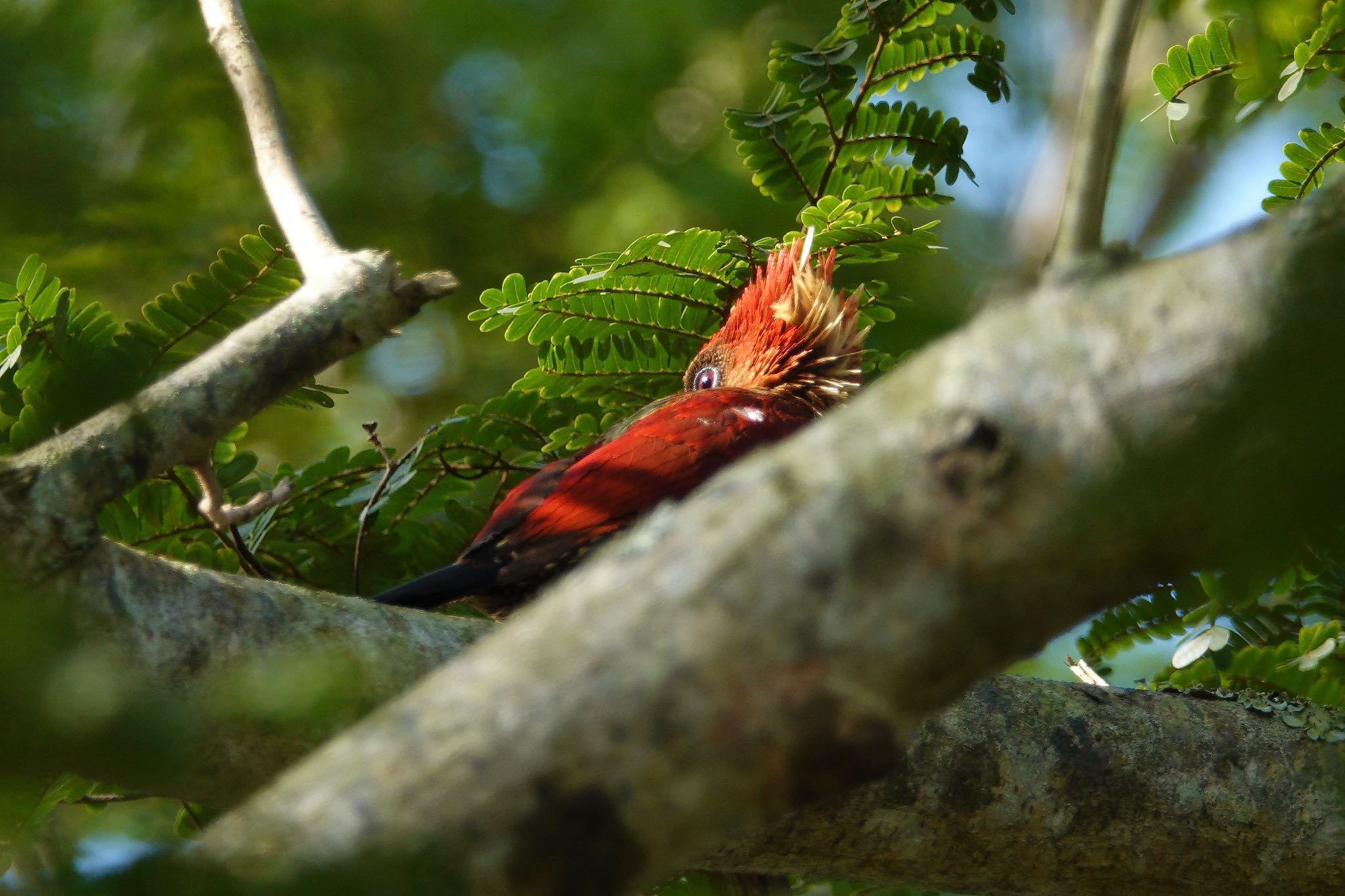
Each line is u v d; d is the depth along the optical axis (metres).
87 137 4.12
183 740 2.45
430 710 2.69
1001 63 6.85
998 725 5.61
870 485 2.62
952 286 11.55
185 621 4.51
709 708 2.60
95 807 4.93
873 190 6.39
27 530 4.18
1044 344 2.64
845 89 6.73
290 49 11.35
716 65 12.38
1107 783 5.65
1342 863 5.75
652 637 2.63
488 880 2.53
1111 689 5.95
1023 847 5.64
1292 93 5.96
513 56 12.17
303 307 4.63
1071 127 13.05
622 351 7.15
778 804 2.68
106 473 4.30
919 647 2.62
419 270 11.45
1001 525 2.57
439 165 11.75
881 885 5.87
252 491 6.61
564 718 2.60
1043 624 2.67
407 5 11.77
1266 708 5.94
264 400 4.55
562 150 12.10
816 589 2.61
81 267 7.36
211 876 2.38
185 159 9.05
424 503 7.18
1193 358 2.57
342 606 4.90
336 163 11.55
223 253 6.02
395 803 2.57
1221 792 5.72
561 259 11.66
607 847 2.59
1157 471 2.58
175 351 6.14
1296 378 2.55
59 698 2.30
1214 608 5.63
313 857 2.44
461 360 11.50
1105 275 2.71
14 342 5.61
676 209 11.66
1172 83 6.27
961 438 2.59
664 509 2.99
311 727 2.97
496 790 2.57
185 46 8.73
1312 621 6.54
